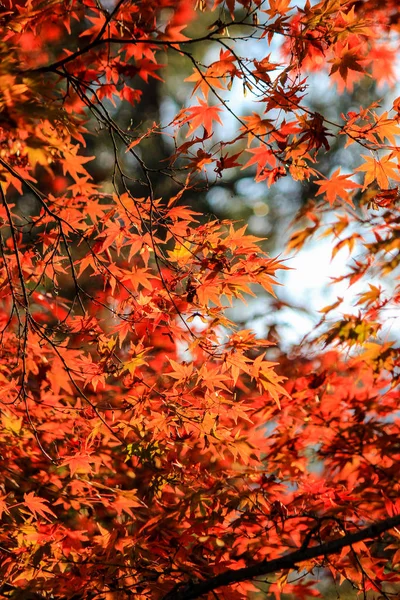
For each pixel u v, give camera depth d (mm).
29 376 3984
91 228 3191
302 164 3031
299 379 3873
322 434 3971
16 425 3641
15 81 2354
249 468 3771
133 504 3572
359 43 3172
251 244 3053
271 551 3662
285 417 3977
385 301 3703
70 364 3535
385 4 2996
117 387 4172
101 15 3271
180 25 3285
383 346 3797
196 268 3123
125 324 3164
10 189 8758
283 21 2916
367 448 3871
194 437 3514
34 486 3705
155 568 3494
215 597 3385
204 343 3033
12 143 2924
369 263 3785
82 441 3514
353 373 4062
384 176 3084
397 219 3674
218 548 3654
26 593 3232
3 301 3939
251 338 3006
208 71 3020
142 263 6797
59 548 3428
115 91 3430
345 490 3713
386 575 3568
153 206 3141
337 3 2711
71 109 3389
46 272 3469
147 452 3164
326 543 3340
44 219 3375
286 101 2906
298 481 3834
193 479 3547
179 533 3504
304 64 3229
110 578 3373
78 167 3238
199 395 3215
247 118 2971
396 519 3232
